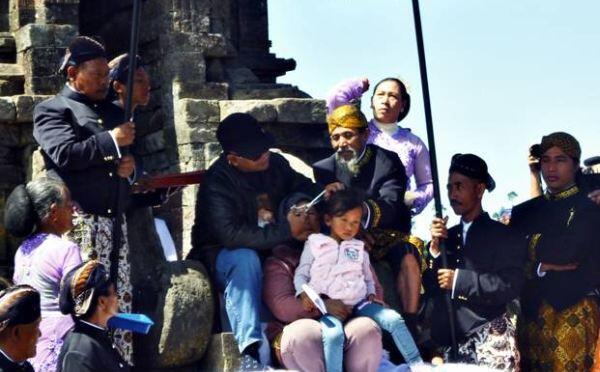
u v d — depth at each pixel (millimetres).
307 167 15578
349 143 14586
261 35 19266
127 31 17406
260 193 13883
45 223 12555
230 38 18578
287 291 13406
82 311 11391
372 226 14242
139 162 13812
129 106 13102
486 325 14219
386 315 13336
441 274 14180
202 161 16203
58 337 12297
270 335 13461
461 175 14500
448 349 14359
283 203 13836
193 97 16578
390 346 13930
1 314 10914
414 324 14242
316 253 13336
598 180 15008
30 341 11078
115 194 13266
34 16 16344
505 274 14219
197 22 16797
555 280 14617
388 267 14383
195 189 16062
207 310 13602
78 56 13406
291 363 13117
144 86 13977
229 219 13531
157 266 13656
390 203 14391
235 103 16375
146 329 11734
